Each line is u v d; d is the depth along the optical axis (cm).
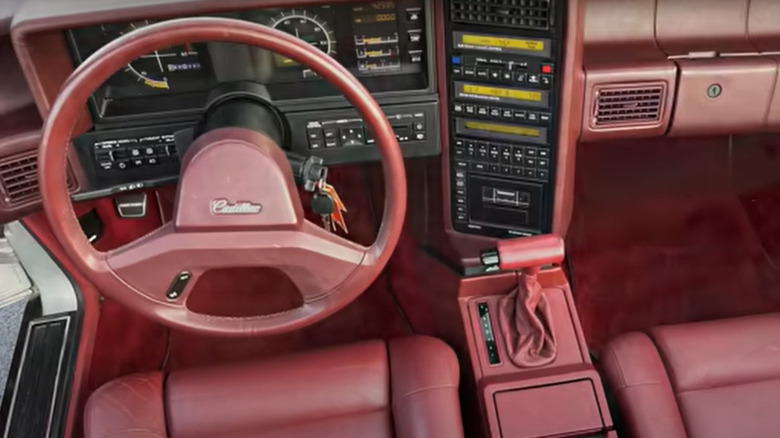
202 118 142
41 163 105
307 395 135
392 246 123
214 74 141
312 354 141
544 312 158
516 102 144
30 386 174
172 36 99
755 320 146
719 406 137
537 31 136
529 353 155
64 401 171
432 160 167
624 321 200
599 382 150
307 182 124
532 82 141
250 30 101
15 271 189
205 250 118
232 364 142
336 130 147
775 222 220
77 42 134
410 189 189
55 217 110
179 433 134
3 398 172
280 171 116
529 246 143
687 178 230
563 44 136
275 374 138
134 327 199
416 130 151
